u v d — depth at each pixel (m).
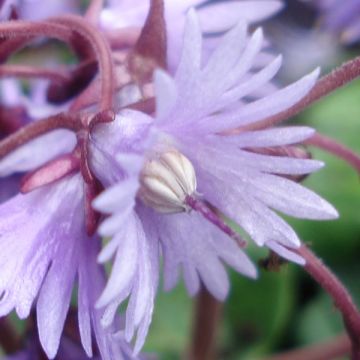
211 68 0.07
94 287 0.08
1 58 0.09
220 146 0.07
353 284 0.14
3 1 0.09
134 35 0.09
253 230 0.07
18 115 0.10
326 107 0.15
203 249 0.08
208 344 0.12
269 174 0.07
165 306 0.14
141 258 0.07
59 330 0.07
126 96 0.08
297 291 0.15
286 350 0.14
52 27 0.08
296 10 0.15
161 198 0.07
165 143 0.07
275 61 0.07
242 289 0.14
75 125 0.08
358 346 0.08
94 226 0.08
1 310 0.07
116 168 0.07
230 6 0.10
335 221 0.14
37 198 0.08
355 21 0.15
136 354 0.07
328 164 0.14
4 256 0.07
